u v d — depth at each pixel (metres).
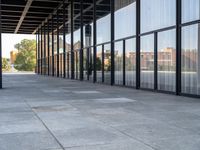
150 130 6.91
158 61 15.73
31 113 9.29
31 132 6.81
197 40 12.92
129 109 9.91
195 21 12.83
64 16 33.59
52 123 7.76
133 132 6.73
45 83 23.94
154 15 16.16
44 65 46.38
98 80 23.78
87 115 8.87
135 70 17.92
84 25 27.14
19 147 5.66
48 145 5.77
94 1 24.45
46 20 43.31
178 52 13.97
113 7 21.08
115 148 5.54
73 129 7.07
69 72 32.47
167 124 7.52
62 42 34.91
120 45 19.94
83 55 27.47
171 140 6.05
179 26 13.89
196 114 8.86
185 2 13.75
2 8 36.19
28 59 88.44
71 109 10.02
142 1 17.34
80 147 5.62
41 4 34.91
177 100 12.16
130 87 18.50
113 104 11.12
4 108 10.33
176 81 14.05
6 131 6.93
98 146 5.67
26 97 13.66
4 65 86.25
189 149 5.47
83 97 13.49
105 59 22.34
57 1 33.09
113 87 19.30
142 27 17.36
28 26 49.44
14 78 34.06
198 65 12.91
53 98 13.20
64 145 5.76
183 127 7.18
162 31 15.35
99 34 23.59
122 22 19.75
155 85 15.91
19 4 34.41
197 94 12.99
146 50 16.88
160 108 10.05
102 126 7.36
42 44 47.56
